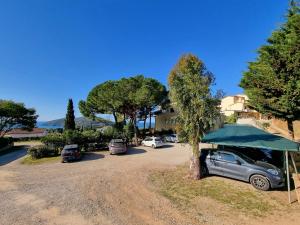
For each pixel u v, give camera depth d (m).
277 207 9.02
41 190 11.69
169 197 10.32
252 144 11.68
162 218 8.03
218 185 11.88
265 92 13.91
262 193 10.64
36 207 9.14
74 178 14.24
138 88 34.78
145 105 35.72
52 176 15.09
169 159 20.73
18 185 12.93
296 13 13.45
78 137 26.28
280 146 10.84
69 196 10.53
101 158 22.12
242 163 12.18
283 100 12.90
